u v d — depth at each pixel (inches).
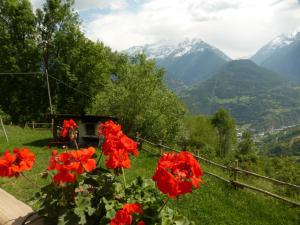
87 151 148.4
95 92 2133.4
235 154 4635.8
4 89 2074.3
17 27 2033.7
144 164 783.7
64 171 143.9
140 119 1300.4
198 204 480.7
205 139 3978.8
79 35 2091.5
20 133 1422.2
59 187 161.0
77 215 152.6
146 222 146.8
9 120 2007.9
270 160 3415.4
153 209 150.7
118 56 2377.0
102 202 154.6
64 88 2135.8
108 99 1350.9
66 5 2076.8
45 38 2103.8
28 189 481.1
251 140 4916.3
